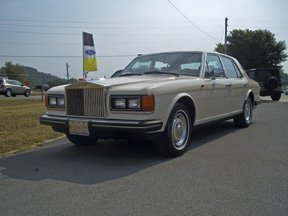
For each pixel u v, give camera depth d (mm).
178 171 4453
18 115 10734
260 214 3125
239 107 7668
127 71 6570
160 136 5020
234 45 62500
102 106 4898
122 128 4672
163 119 4906
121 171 4504
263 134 7160
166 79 5402
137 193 3678
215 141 6441
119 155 5406
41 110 12672
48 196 3648
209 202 3406
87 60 14141
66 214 3188
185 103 5672
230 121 9156
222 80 6738
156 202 3426
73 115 5203
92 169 4633
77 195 3656
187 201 3438
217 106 6566
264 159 5031
